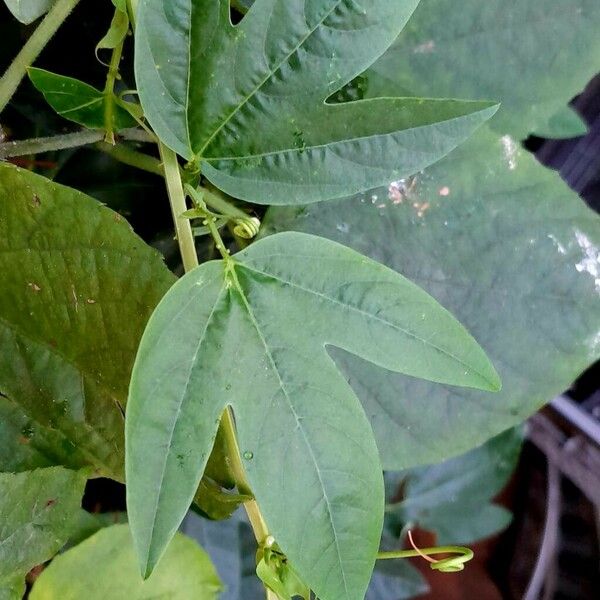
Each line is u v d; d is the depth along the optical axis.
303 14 0.24
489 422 0.34
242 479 0.27
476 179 0.32
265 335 0.24
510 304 0.33
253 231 0.29
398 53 0.32
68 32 0.33
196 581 0.29
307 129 0.25
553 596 0.55
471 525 0.51
